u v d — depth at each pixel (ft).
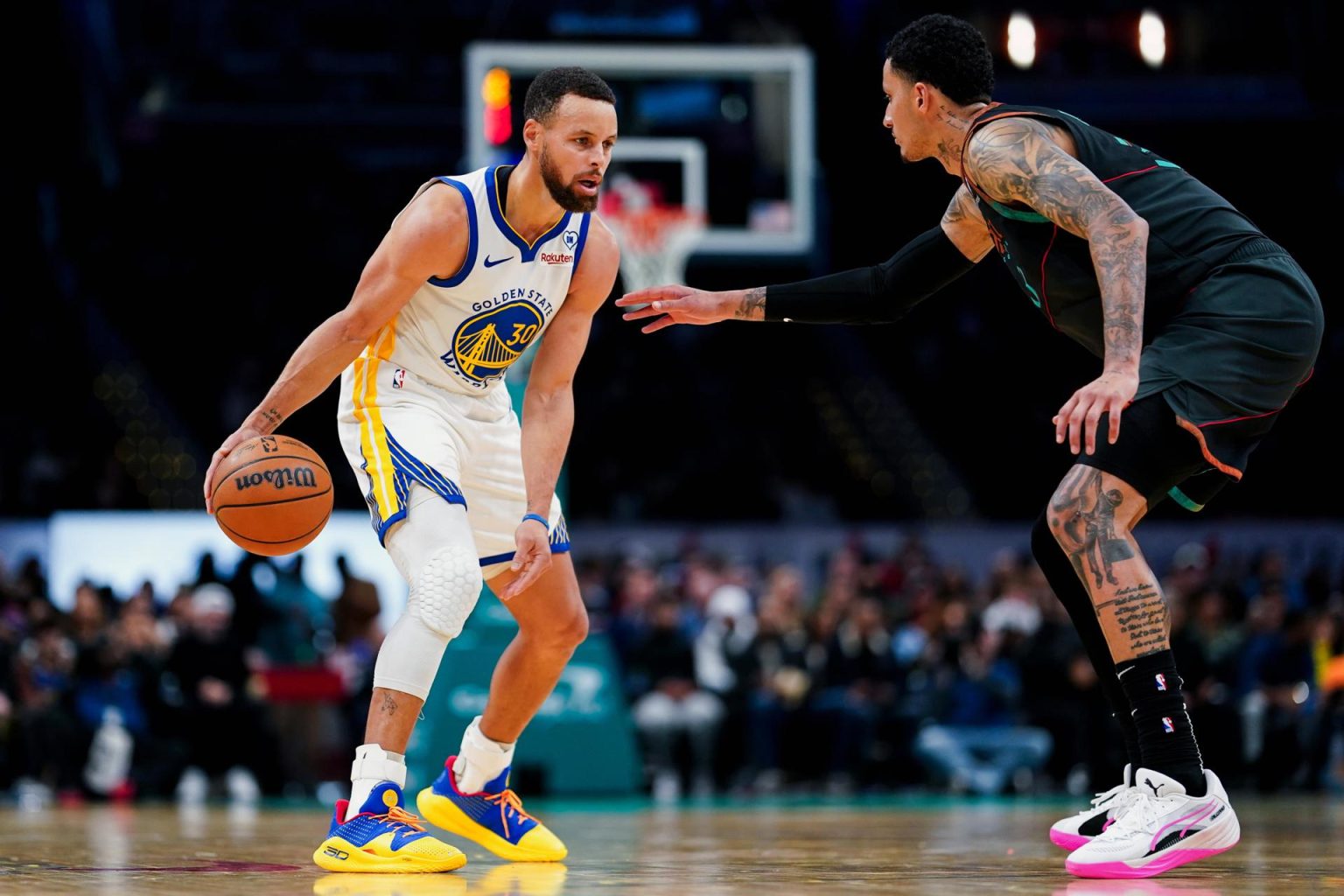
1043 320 89.45
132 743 42.37
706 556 59.62
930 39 15.14
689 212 50.60
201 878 13.79
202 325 87.92
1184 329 14.35
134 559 56.08
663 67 50.60
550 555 15.39
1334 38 83.10
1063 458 84.28
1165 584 54.80
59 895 12.10
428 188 15.30
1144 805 14.02
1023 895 12.12
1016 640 47.52
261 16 94.99
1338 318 86.74
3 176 84.28
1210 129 87.56
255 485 14.96
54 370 80.18
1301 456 79.36
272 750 44.27
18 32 80.02
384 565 55.88
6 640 42.01
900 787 47.26
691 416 86.07
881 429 86.84
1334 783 45.24
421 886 13.03
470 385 16.01
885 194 95.50
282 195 93.30
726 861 16.15
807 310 17.08
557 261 15.79
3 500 70.18
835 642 48.39
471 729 16.63
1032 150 14.21
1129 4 84.84
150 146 89.92
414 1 95.86
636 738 44.73
